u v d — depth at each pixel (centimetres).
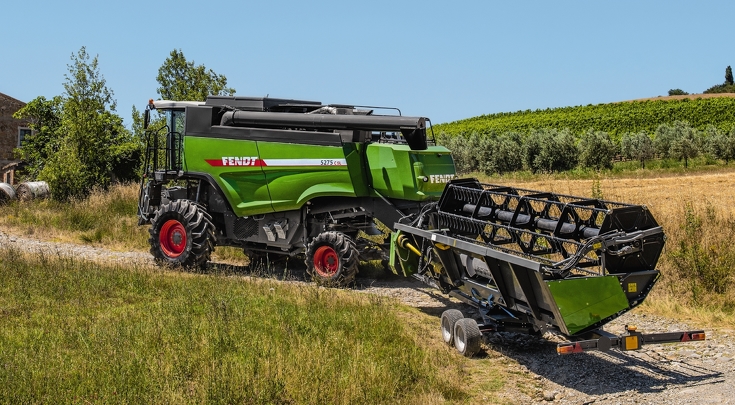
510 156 4872
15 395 574
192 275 1159
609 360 782
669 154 5009
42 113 2872
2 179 3400
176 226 1260
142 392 593
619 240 710
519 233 877
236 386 606
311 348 720
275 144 1188
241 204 1230
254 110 1235
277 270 1329
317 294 956
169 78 2592
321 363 672
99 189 2189
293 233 1205
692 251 1077
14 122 3484
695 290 1003
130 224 1700
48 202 2061
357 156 1138
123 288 1004
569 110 8825
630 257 731
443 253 890
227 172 1233
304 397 598
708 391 671
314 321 830
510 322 801
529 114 9031
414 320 918
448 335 827
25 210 1897
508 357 791
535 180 3803
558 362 776
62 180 2155
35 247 1459
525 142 4847
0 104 3444
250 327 801
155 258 1267
